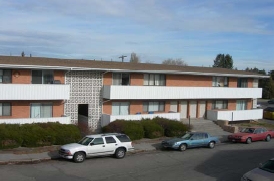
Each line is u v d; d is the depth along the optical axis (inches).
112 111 1168.8
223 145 1022.4
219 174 662.5
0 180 574.9
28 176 607.8
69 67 1023.0
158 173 661.3
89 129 1035.9
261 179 513.7
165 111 1298.0
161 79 1278.3
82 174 634.8
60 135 893.8
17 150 821.2
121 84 1179.3
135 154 857.5
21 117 993.5
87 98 1115.9
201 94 1323.8
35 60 1089.4
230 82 1497.3
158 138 1061.8
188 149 938.7
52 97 989.8
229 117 1398.9
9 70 973.2
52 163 726.5
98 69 1083.9
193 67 1545.3
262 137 1105.4
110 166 709.9
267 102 2908.5
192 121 1330.0
